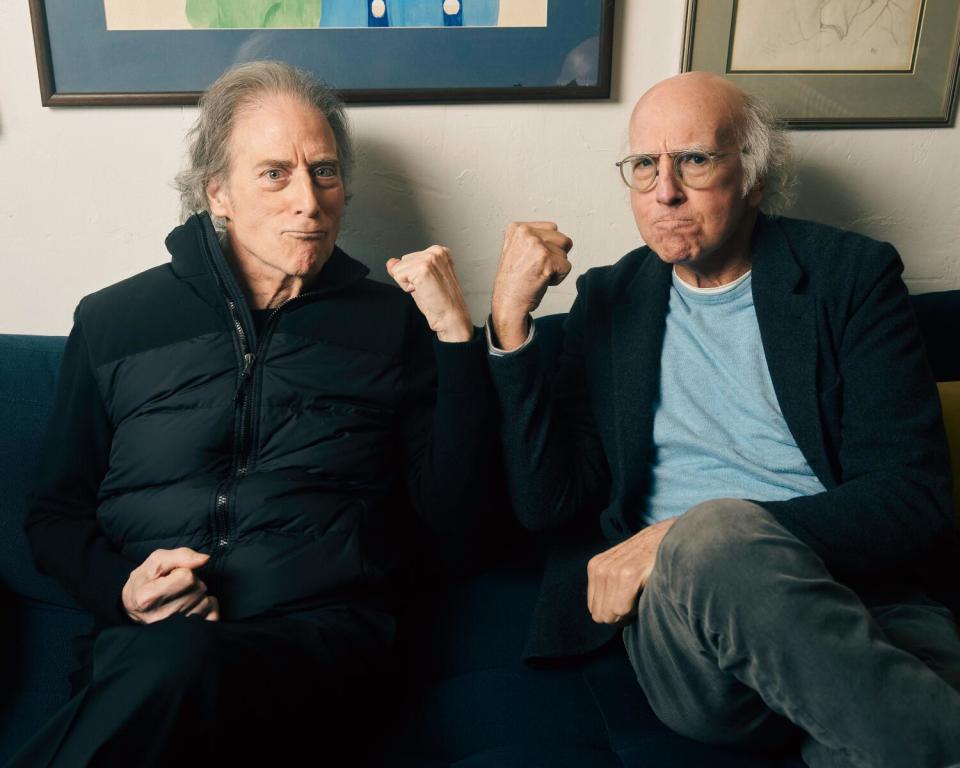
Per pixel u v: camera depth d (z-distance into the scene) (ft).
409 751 3.14
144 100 4.28
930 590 3.74
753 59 4.44
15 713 3.46
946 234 4.92
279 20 4.24
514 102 4.43
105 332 3.76
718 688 2.90
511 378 3.73
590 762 3.01
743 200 3.60
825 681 2.54
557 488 3.87
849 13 4.42
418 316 4.12
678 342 3.89
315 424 3.72
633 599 3.27
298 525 3.55
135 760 2.58
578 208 4.68
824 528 3.23
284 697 3.01
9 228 4.51
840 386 3.56
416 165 4.53
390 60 4.33
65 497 3.70
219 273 3.74
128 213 4.53
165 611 3.17
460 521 3.82
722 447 3.75
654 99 3.57
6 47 4.22
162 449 3.61
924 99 4.61
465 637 3.83
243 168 3.65
